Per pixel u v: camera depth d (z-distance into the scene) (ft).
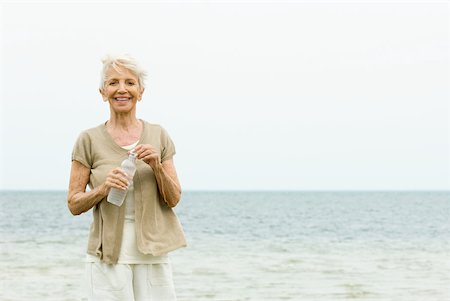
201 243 67.21
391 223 118.42
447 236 80.89
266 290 35.29
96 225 12.75
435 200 356.18
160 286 12.69
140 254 12.55
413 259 51.26
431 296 33.50
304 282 38.17
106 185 12.17
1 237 71.87
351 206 252.62
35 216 136.46
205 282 37.93
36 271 41.06
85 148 12.82
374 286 36.70
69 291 33.76
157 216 12.66
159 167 12.33
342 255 54.34
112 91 12.60
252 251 57.41
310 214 168.45
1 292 33.40
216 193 633.20
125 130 12.91
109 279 12.51
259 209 212.02
